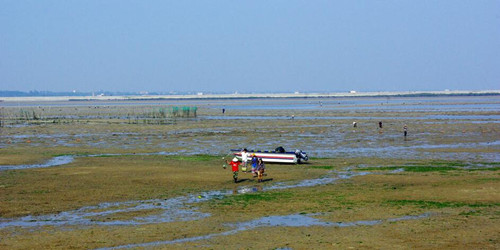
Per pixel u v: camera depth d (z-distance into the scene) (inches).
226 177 1482.5
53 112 6697.8
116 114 5969.5
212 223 941.8
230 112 6373.0
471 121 4124.0
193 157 1990.7
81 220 965.2
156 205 1096.8
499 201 1099.3
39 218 979.3
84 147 2401.6
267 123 4126.5
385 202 1106.7
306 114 5629.9
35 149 2304.4
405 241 814.5
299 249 781.3
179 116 5329.7
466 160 1872.5
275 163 1813.5
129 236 855.1
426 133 3078.2
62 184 1341.0
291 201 1128.2
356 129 3437.5
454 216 971.3
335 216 986.1
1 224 933.2
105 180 1408.7
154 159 1924.2
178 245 804.6
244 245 804.0
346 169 1649.9
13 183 1352.1
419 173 1533.0
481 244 792.3
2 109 7677.2
